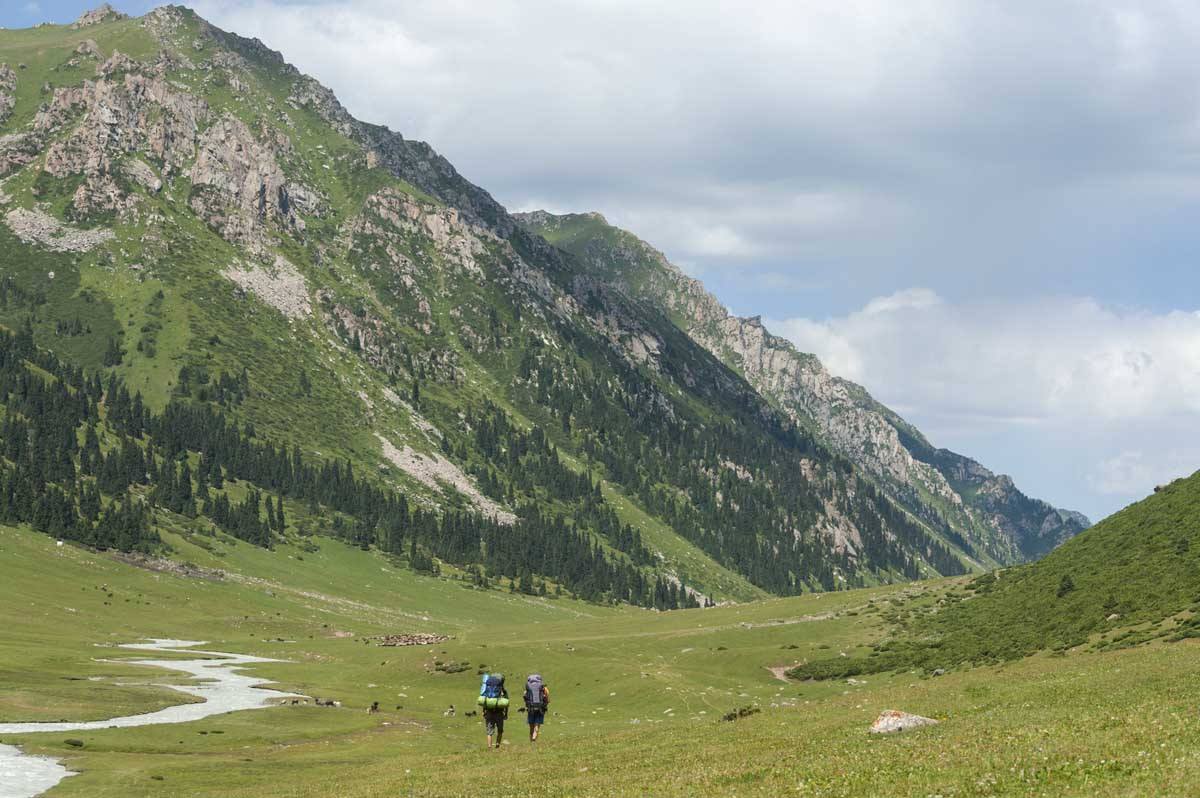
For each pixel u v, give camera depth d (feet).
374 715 291.17
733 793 92.02
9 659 357.41
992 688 174.81
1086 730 102.01
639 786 104.94
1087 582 325.83
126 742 213.25
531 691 180.55
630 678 343.67
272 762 195.83
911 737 115.55
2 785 158.81
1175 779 73.51
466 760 161.68
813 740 129.90
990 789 79.46
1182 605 257.14
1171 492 370.32
